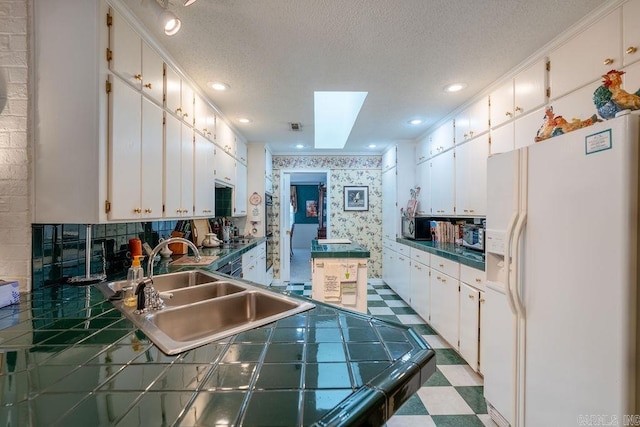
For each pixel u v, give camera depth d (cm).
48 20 131
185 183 214
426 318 296
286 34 166
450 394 185
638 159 90
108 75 134
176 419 50
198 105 237
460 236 307
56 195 133
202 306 122
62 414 51
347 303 245
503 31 163
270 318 102
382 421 55
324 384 61
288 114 302
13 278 136
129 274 133
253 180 432
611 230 95
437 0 140
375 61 196
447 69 207
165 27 127
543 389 121
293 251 923
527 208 130
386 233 474
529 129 193
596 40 146
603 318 97
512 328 139
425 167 374
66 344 81
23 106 132
